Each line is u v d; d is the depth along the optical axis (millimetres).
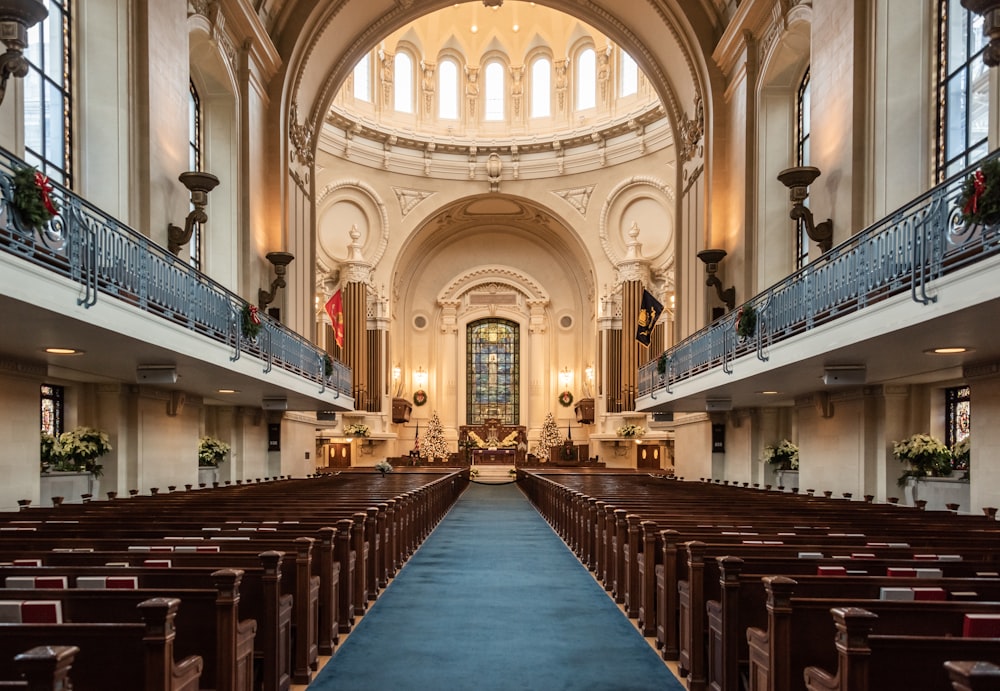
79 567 5406
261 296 19781
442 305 41188
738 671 5527
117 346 10562
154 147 13508
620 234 36250
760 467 19766
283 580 6559
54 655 2842
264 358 15406
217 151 18516
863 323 9758
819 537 7336
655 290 35938
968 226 7855
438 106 37250
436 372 41062
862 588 5121
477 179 37031
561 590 10219
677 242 24500
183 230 14273
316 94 24375
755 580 5617
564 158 36375
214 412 20656
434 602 9430
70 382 14203
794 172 13828
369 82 35594
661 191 34594
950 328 8836
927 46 12422
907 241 9352
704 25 21078
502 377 41438
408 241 37312
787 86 18375
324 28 21875
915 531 8094
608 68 35562
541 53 37031
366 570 9586
